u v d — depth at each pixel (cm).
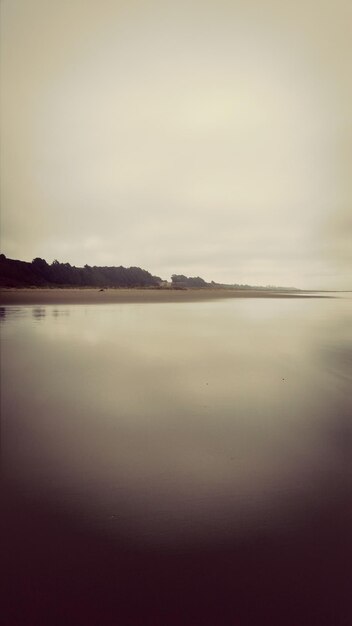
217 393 518
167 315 1739
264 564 198
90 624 163
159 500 260
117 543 215
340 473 299
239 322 1436
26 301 2752
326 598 176
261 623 163
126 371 644
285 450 341
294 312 1958
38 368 664
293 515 242
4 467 308
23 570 195
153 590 182
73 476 294
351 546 211
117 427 396
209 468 307
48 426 399
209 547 212
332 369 661
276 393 517
